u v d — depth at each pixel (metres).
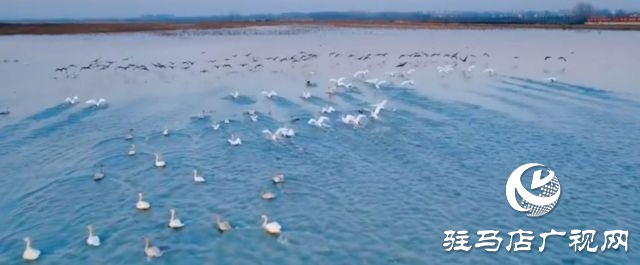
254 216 31.94
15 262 26.95
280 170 39.28
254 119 52.25
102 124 51.91
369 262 27.16
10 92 67.44
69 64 94.88
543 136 46.97
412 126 50.34
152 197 34.56
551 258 27.70
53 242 28.97
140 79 78.56
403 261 27.28
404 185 36.41
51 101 61.97
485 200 34.03
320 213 32.34
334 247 28.48
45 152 43.28
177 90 69.56
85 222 31.16
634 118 52.50
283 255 27.66
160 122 52.59
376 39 157.00
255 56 108.56
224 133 48.53
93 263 26.91
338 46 132.75
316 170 39.28
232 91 68.25
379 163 40.62
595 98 61.28
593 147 44.00
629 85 68.31
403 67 89.19
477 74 79.69
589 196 34.62
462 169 39.25
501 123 51.09
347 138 46.84
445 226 30.78
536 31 186.12
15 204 33.53
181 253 27.81
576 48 114.50
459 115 54.22
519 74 78.81
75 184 36.56
